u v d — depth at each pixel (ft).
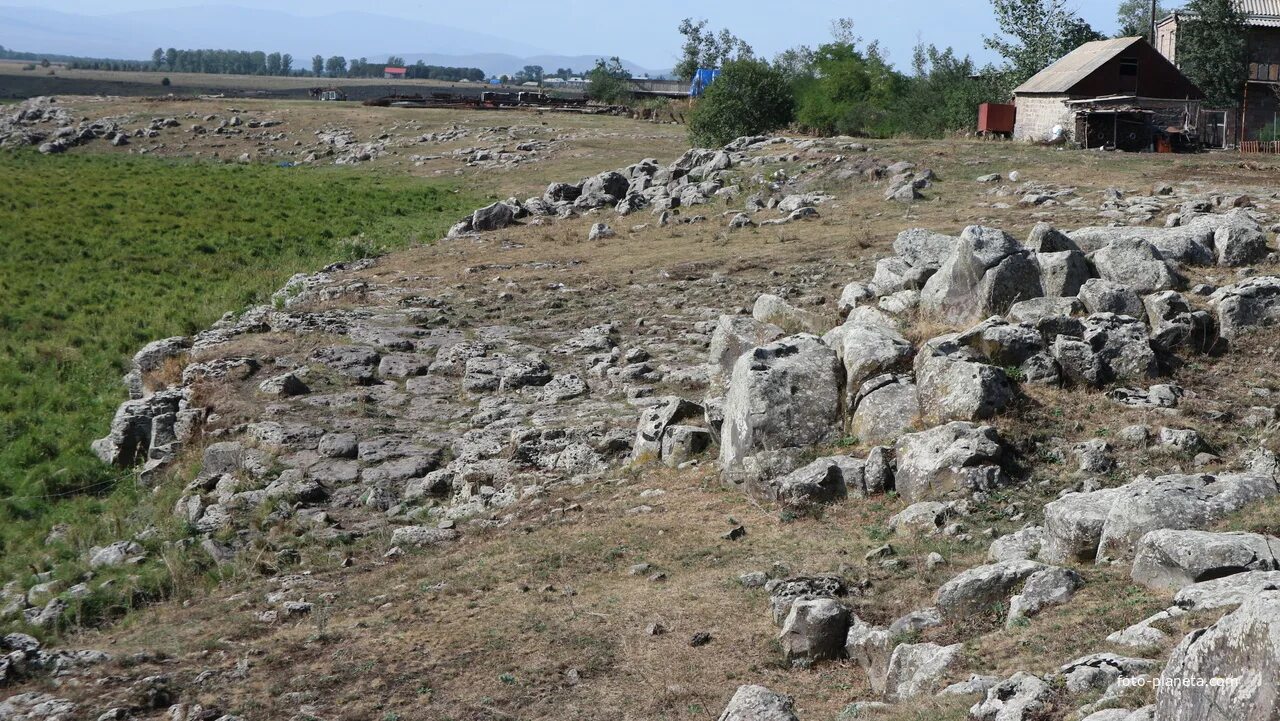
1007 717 22.12
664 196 131.44
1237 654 16.49
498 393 68.69
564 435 58.23
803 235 101.55
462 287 97.09
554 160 205.46
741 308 79.15
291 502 54.95
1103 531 31.50
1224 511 30.60
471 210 158.40
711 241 106.01
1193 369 49.03
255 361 75.92
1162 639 23.77
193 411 68.49
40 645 40.27
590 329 79.30
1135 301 52.11
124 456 68.59
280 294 103.14
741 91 182.09
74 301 104.78
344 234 140.56
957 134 184.85
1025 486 40.78
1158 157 120.67
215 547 49.78
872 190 116.16
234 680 34.42
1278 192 90.84
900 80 231.91
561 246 114.83
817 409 47.88
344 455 60.64
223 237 136.77
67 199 164.86
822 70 222.48
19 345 90.79
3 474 67.31
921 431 44.62
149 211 155.63
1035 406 45.80
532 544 44.65
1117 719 19.93
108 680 34.99
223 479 59.36
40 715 32.68
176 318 97.71
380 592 41.70
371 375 73.31
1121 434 43.01
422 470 58.23
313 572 45.98
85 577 48.91
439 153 224.33
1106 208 90.79
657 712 29.25
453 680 32.71
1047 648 26.05
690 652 32.58
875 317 57.16
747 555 39.50
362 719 30.89
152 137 260.21
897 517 40.09
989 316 53.62
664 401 57.41
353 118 268.82
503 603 38.34
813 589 34.17
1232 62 176.55
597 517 47.03
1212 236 60.95
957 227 91.86
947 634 29.17
